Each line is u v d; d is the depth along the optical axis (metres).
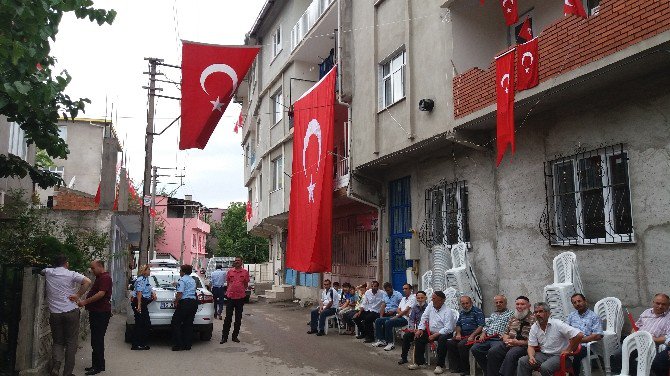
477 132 9.98
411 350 9.93
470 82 9.41
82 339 10.95
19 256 9.69
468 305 8.52
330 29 16.84
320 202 13.98
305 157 15.45
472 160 10.46
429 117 10.57
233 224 47.59
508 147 9.53
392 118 11.88
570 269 7.82
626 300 7.29
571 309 7.51
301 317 16.59
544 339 6.69
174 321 10.30
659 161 6.96
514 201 9.31
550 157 8.63
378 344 10.73
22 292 7.04
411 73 11.23
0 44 5.20
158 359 9.32
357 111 13.48
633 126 7.32
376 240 15.65
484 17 10.39
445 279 10.35
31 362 7.05
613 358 6.78
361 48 13.48
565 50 7.43
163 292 10.84
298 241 15.22
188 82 10.38
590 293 7.79
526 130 9.16
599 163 7.89
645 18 6.30
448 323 8.57
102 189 15.18
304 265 14.38
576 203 8.23
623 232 7.50
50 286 7.45
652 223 7.01
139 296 10.21
